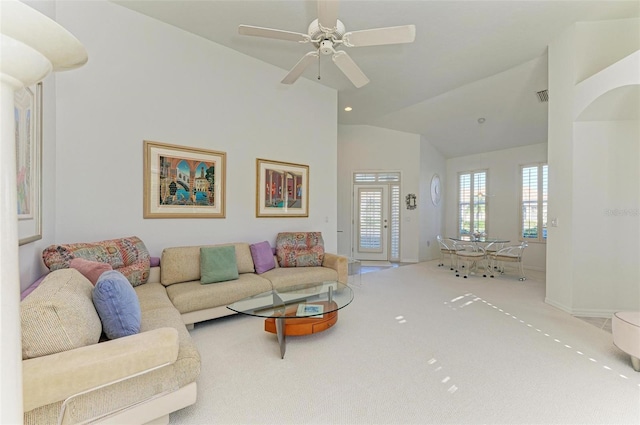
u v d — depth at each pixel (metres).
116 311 1.55
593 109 3.06
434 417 1.59
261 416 1.60
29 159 2.00
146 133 3.08
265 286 3.10
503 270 5.64
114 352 1.28
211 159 3.54
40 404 1.13
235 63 3.73
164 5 2.89
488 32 3.29
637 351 2.03
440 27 3.17
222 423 1.54
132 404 1.37
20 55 0.74
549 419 1.58
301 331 2.39
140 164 3.05
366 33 2.28
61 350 1.25
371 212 7.09
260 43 3.56
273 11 2.95
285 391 1.82
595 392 1.81
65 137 2.64
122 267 2.60
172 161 3.25
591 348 2.41
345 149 7.09
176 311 2.19
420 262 6.95
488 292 4.19
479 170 7.33
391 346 2.44
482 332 2.73
